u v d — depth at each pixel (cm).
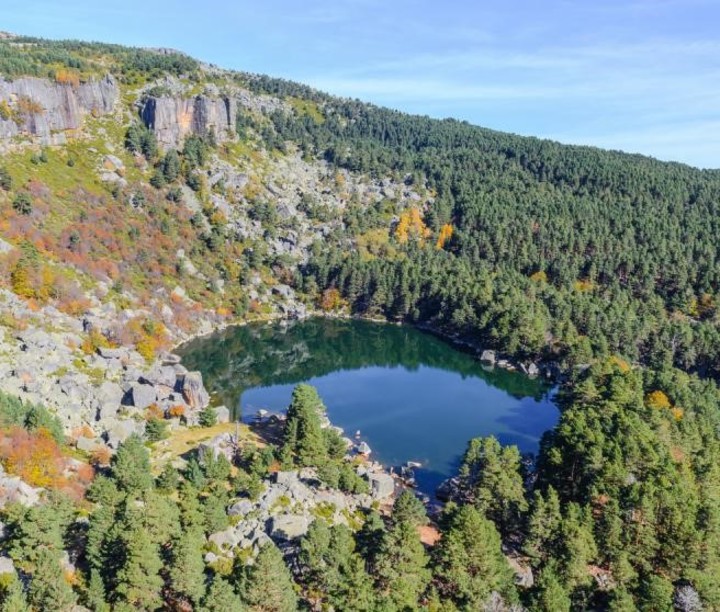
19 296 13438
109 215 19162
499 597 5984
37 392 10250
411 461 11519
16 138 19650
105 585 5550
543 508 7512
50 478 7606
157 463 9294
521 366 17488
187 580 5438
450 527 6844
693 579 6681
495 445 9444
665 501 7538
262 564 5394
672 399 12812
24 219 15862
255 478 8381
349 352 19025
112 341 14325
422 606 5888
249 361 17512
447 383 16425
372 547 6531
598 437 9231
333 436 10706
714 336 16825
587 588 6512
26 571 5653
